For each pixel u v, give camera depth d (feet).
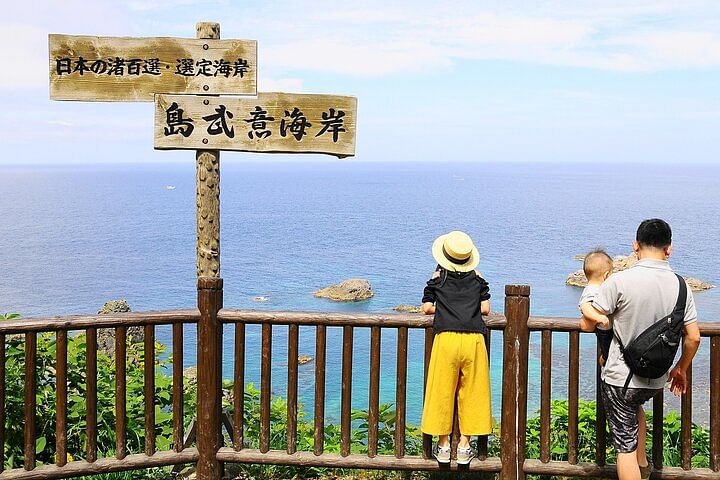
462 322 15.43
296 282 179.63
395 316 16.21
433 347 15.74
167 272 208.03
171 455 16.58
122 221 392.06
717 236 294.25
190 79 19.04
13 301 166.09
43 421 18.74
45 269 214.69
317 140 19.22
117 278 197.67
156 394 20.68
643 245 14.40
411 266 209.46
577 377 16.20
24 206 526.57
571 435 16.34
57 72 18.92
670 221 379.35
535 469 16.26
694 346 14.25
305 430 21.06
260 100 19.10
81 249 265.13
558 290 156.35
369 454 16.62
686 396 15.96
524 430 16.12
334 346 93.30
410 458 16.57
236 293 163.73
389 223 376.48
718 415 15.93
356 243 277.64
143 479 17.94
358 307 144.56
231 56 18.98
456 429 16.34
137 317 16.08
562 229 335.26
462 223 372.99
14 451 17.89
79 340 20.63
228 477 18.02
